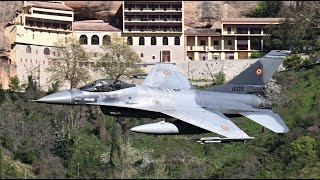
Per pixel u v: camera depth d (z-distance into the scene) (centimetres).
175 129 15412
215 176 14888
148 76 16450
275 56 16475
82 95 15175
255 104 16175
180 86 16200
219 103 15912
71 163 17288
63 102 15075
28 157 16162
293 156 17425
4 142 17575
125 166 16375
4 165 14700
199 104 15800
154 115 15588
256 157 17875
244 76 16350
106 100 15262
